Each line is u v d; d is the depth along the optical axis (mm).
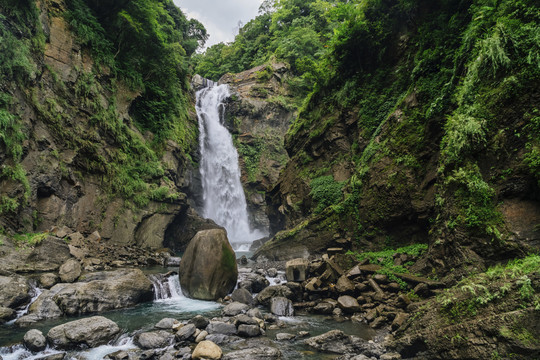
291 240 17312
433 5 14102
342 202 15109
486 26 8969
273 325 8570
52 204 15531
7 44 13625
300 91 46000
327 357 6629
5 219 12664
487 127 7586
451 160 8359
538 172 6570
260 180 40844
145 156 22734
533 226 6613
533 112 6797
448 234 8383
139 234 20219
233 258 12164
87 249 15406
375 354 6621
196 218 25953
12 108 13695
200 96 40594
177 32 37062
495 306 5105
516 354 4535
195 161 33969
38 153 15094
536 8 7363
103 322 7715
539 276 4727
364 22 16281
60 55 17688
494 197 7340
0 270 10461
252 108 42438
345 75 18562
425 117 11820
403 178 12125
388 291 9766
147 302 11039
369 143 14953
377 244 13188
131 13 22812
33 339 6848
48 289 10133
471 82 8203
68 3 19344
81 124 18203
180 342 7215
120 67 22750
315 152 20047
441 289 8141
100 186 18719
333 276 11375
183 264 12211
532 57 6852
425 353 5969
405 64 15352
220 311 9953
